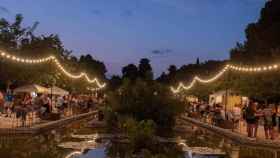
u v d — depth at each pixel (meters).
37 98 37.09
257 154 20.38
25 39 51.44
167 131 33.00
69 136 26.11
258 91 45.06
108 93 35.88
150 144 19.52
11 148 18.86
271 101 46.44
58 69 51.91
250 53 53.00
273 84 42.94
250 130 27.45
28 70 48.47
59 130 30.66
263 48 50.97
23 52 49.22
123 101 34.62
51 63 50.50
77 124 37.47
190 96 83.38
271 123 26.78
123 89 35.31
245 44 55.16
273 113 27.19
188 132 33.44
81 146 20.78
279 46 47.31
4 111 36.50
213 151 20.94
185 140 26.20
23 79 49.06
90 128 33.09
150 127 20.44
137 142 19.41
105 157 17.17
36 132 27.27
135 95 34.78
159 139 26.06
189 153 19.70
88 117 49.88
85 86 82.12
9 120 33.19
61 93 50.78
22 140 22.56
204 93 73.19
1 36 48.56
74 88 71.69
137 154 18.38
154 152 19.16
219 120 38.31
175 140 25.91
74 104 52.84
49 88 50.25
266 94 44.59
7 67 46.62
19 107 29.86
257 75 45.12
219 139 28.28
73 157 16.86
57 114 37.31
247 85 46.41
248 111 27.56
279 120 30.03
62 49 65.88
